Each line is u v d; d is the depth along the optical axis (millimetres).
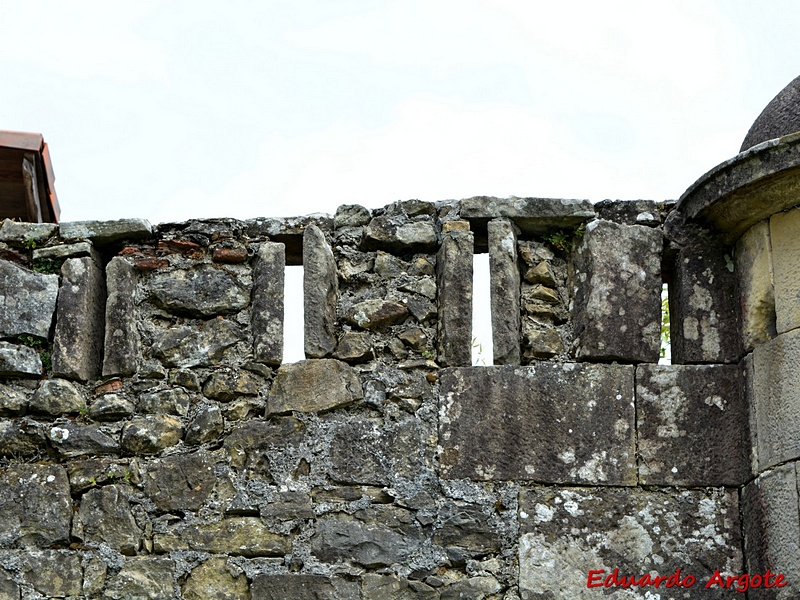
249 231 5641
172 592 5145
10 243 5641
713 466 5230
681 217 5531
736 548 5145
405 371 5391
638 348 5363
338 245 5598
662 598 5082
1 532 5254
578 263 5512
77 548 5234
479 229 5637
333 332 5449
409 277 5535
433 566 5133
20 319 5516
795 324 5098
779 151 5074
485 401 5305
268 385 5414
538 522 5164
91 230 5629
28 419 5422
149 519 5254
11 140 6324
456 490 5215
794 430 4980
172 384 5438
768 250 5270
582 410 5281
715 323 5418
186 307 5523
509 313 5387
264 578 5137
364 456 5277
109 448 5363
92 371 5523
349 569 5145
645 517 5172
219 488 5273
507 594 5094
